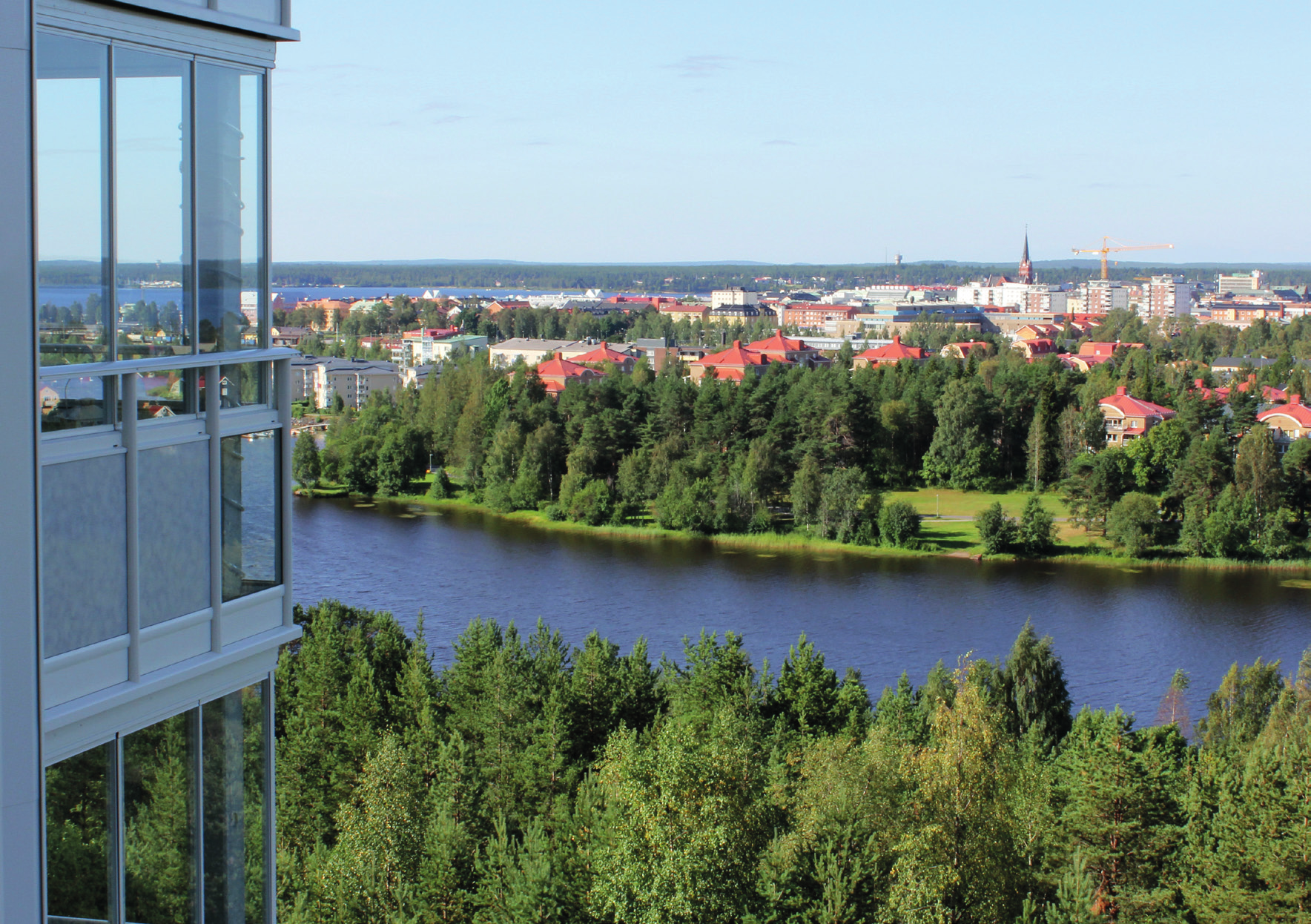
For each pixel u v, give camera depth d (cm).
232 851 1317
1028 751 4856
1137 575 10862
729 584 10319
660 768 3234
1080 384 16512
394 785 3503
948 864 3428
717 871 3134
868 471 14638
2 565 1025
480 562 11088
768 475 13012
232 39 1238
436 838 3569
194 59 1198
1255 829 3600
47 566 1090
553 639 5516
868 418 14500
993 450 14512
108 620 1151
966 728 3688
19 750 1047
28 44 1023
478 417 15100
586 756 4884
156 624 1201
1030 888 3744
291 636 1362
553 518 13338
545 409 15050
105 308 1130
